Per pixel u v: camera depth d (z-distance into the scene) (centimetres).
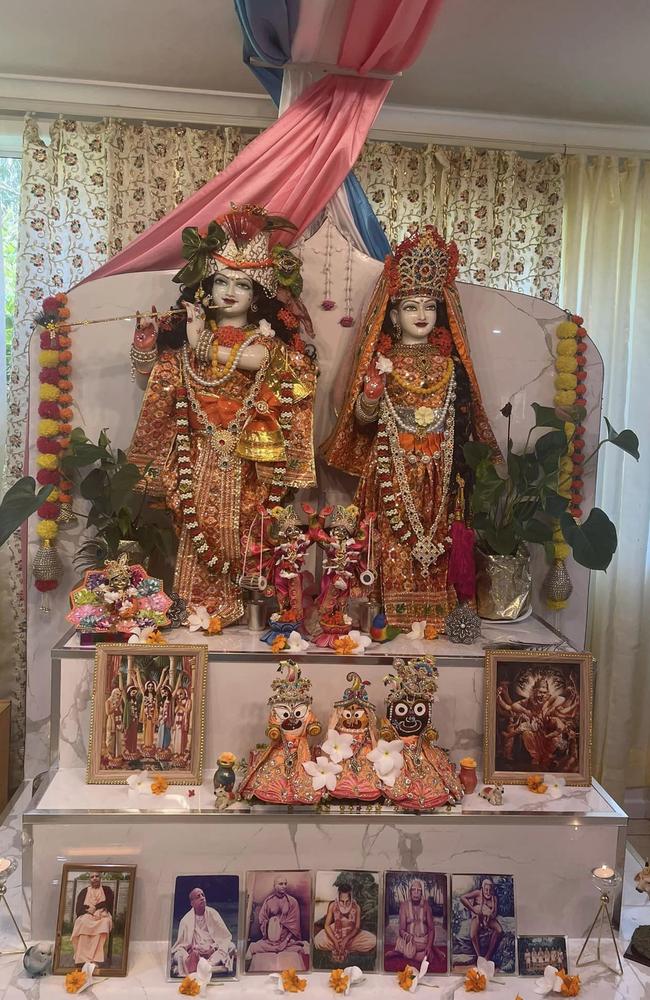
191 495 271
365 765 238
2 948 231
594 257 383
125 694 243
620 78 333
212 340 271
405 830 232
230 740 252
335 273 304
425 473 284
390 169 371
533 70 329
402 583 282
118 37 311
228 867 230
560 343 321
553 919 239
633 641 394
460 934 228
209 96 358
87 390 302
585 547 272
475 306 319
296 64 308
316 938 225
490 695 253
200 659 246
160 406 272
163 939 231
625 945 243
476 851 235
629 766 411
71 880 224
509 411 305
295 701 236
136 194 357
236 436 273
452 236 378
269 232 281
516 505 293
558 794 246
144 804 230
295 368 279
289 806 230
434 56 318
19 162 374
